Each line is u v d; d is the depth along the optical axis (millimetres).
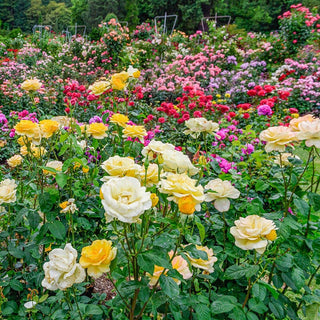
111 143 2305
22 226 2121
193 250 1221
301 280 1580
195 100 5766
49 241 1670
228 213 1855
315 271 1867
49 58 10984
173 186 1089
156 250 1155
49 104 6430
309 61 10117
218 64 10305
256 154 2020
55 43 14867
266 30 29656
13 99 6395
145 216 1186
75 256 1122
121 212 950
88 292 2096
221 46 11523
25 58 11992
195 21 30203
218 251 1633
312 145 1504
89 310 1385
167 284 1146
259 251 1281
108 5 34281
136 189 1023
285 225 1587
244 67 9188
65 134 1658
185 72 8867
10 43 15344
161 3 31172
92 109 5621
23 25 45875
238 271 1436
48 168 1486
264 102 4992
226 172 2369
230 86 8242
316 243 1643
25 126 1660
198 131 2041
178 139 4699
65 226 1796
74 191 1743
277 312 1546
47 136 1703
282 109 6262
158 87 7586
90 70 10312
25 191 2102
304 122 1525
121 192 1000
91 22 35219
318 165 4023
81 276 1098
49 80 8781
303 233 1879
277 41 10648
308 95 7191
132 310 1299
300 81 7148
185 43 13477
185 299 1357
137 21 31047
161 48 11922
